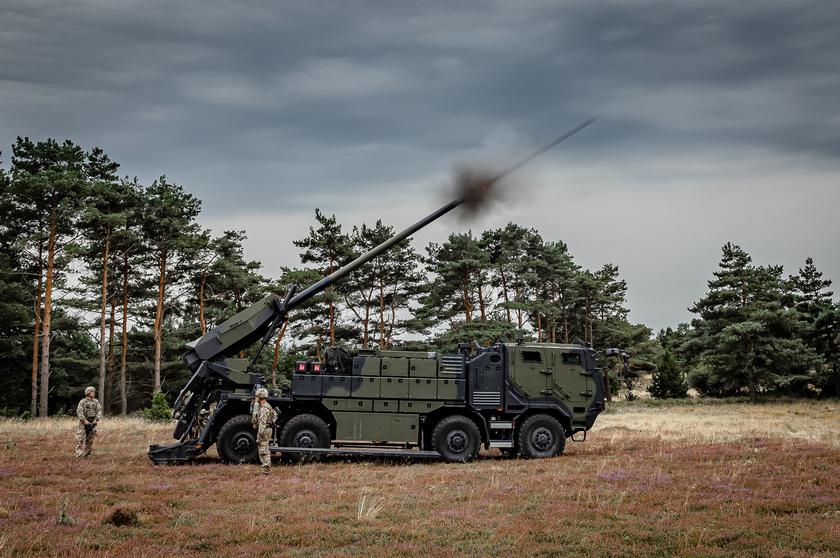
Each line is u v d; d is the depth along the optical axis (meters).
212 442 15.49
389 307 45.31
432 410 15.85
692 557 7.55
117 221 35.62
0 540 7.92
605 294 59.41
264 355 45.12
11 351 36.78
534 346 16.81
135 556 7.67
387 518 9.65
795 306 56.88
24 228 36.09
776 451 16.56
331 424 15.92
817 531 8.55
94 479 12.82
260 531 8.77
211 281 43.22
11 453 16.47
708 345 54.34
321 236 43.09
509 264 50.41
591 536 8.51
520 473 13.63
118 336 44.38
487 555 7.82
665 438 21.25
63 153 37.16
